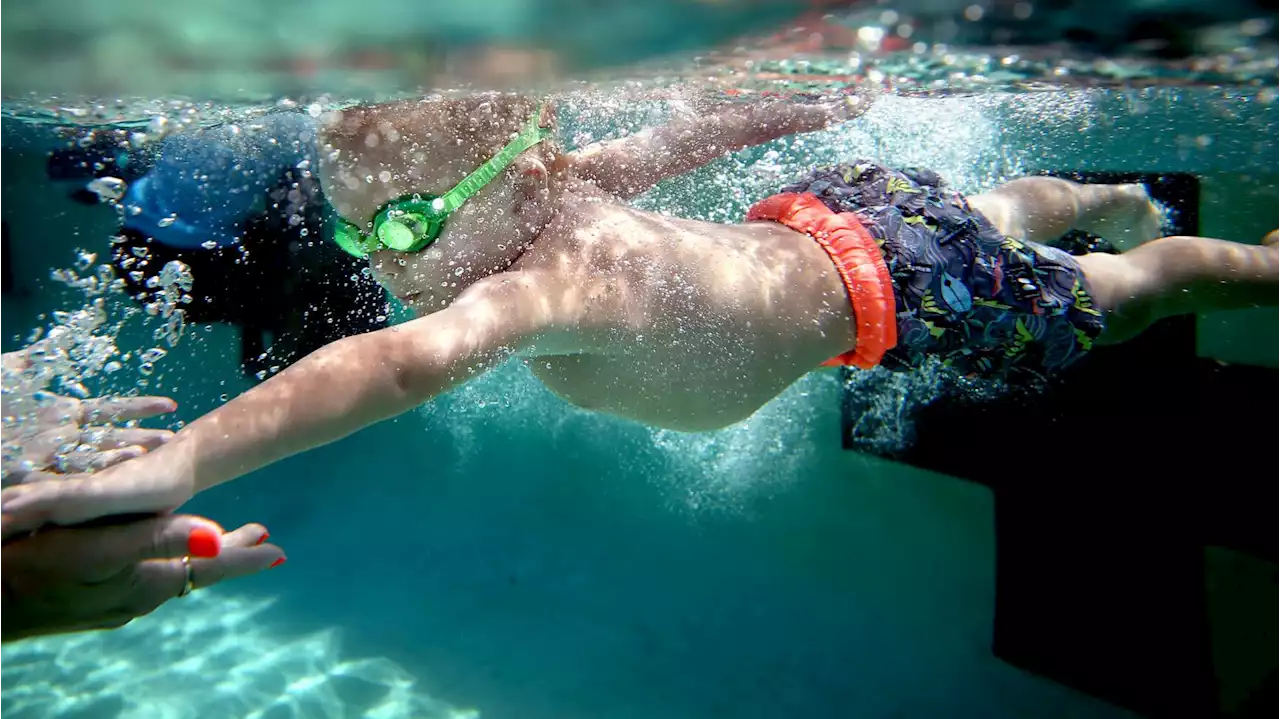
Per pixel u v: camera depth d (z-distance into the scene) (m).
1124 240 1.16
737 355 0.76
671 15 0.62
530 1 0.58
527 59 0.71
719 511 2.02
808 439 2.15
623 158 0.92
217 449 0.46
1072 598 1.31
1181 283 0.91
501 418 2.43
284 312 1.40
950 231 0.84
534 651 1.53
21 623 0.43
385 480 2.26
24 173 2.19
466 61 0.68
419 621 1.64
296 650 1.54
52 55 0.69
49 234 2.50
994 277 0.83
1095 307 0.85
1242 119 1.40
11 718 1.32
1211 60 0.83
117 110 1.10
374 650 1.54
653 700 1.38
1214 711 1.18
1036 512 1.35
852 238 0.82
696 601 1.69
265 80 0.80
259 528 0.53
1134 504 1.22
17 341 2.45
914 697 1.37
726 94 1.08
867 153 1.65
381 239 0.65
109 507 0.43
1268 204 1.87
